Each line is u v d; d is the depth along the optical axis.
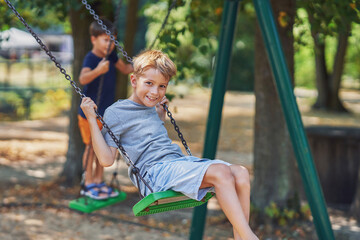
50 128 13.78
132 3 8.20
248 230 2.36
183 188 2.48
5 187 7.75
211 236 5.83
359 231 5.88
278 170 6.20
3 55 24.42
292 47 6.11
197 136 12.67
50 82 20.41
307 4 5.34
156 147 2.73
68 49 26.20
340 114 17.34
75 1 6.03
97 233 5.86
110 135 2.65
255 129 6.36
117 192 4.05
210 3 6.06
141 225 6.17
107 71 4.26
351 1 4.90
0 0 5.84
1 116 15.30
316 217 4.06
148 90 2.65
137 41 24.50
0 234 5.67
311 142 7.19
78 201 3.85
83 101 2.73
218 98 4.89
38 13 6.18
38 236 5.68
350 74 26.12
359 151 6.98
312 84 26.89
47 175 8.66
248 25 21.47
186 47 19.42
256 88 6.30
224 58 4.84
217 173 2.45
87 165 4.07
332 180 7.11
